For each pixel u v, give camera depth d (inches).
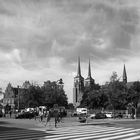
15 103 4517.7
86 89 4488.2
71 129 954.1
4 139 617.0
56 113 1151.6
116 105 3029.0
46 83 3848.4
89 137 674.8
